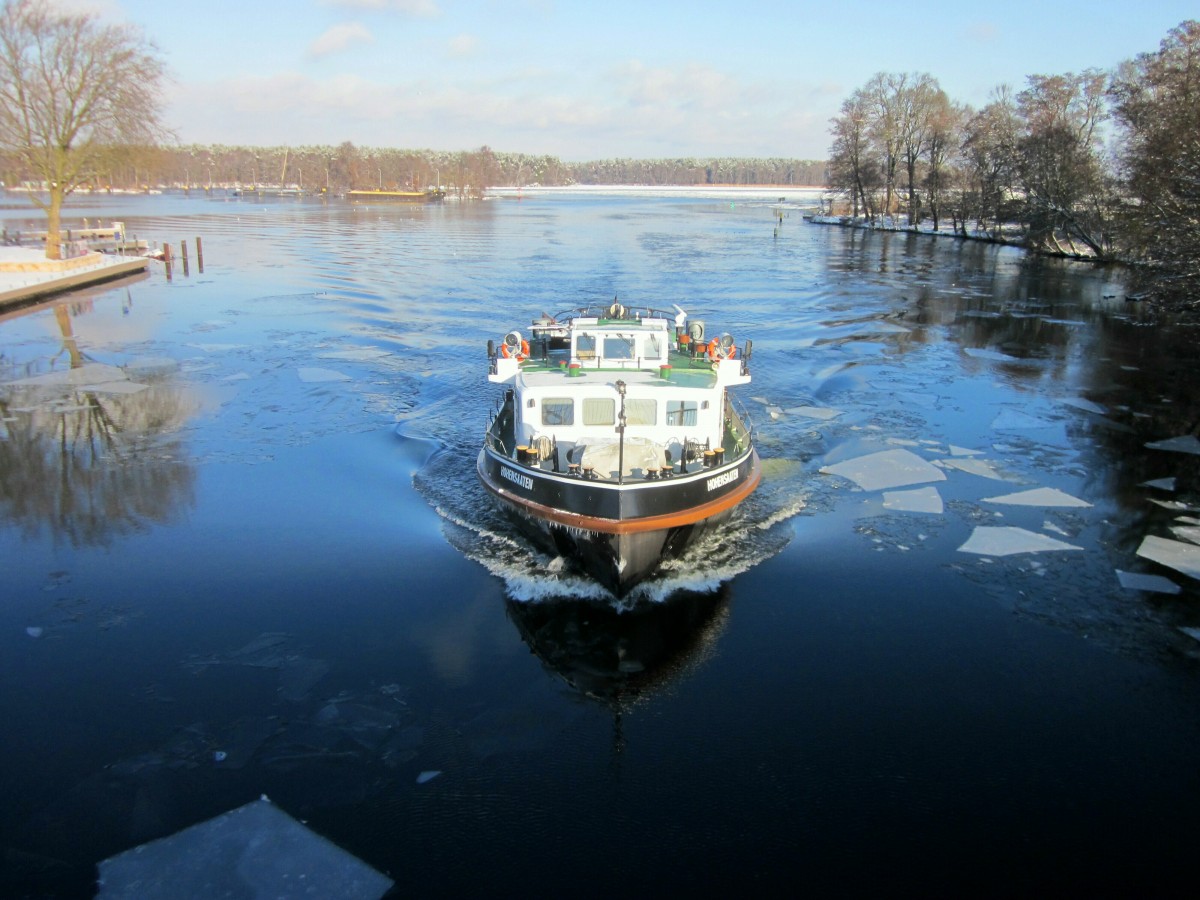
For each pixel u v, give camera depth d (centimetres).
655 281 4472
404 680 1062
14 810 841
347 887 760
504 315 3472
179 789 873
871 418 2180
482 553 1384
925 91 8688
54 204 4275
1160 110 3875
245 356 2753
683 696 1044
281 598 1243
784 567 1360
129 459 1805
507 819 844
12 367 2589
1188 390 2477
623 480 1219
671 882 775
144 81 4362
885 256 6112
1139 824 845
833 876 782
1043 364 2798
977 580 1320
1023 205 6353
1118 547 1437
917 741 962
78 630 1155
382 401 2255
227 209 11181
